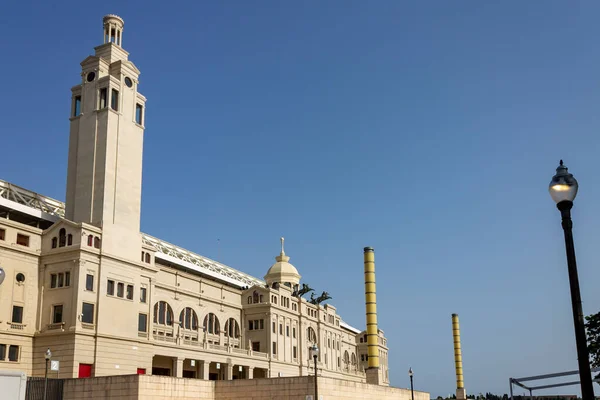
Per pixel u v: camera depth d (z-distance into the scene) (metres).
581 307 20.59
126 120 89.19
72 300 75.50
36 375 74.50
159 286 98.19
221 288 117.25
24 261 76.94
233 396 67.88
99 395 61.50
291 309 130.75
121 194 85.81
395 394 86.88
